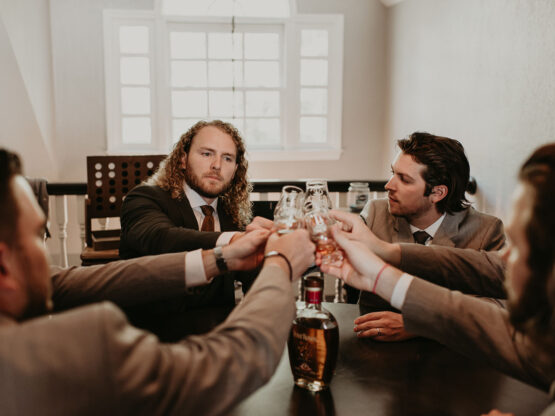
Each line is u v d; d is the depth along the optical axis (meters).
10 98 4.40
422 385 1.07
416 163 1.76
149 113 5.32
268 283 0.85
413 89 4.92
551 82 3.01
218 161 1.90
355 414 0.95
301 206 1.17
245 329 0.76
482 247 1.79
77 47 5.00
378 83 5.55
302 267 1.00
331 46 5.50
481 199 3.81
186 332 1.37
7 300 0.66
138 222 1.80
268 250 0.98
